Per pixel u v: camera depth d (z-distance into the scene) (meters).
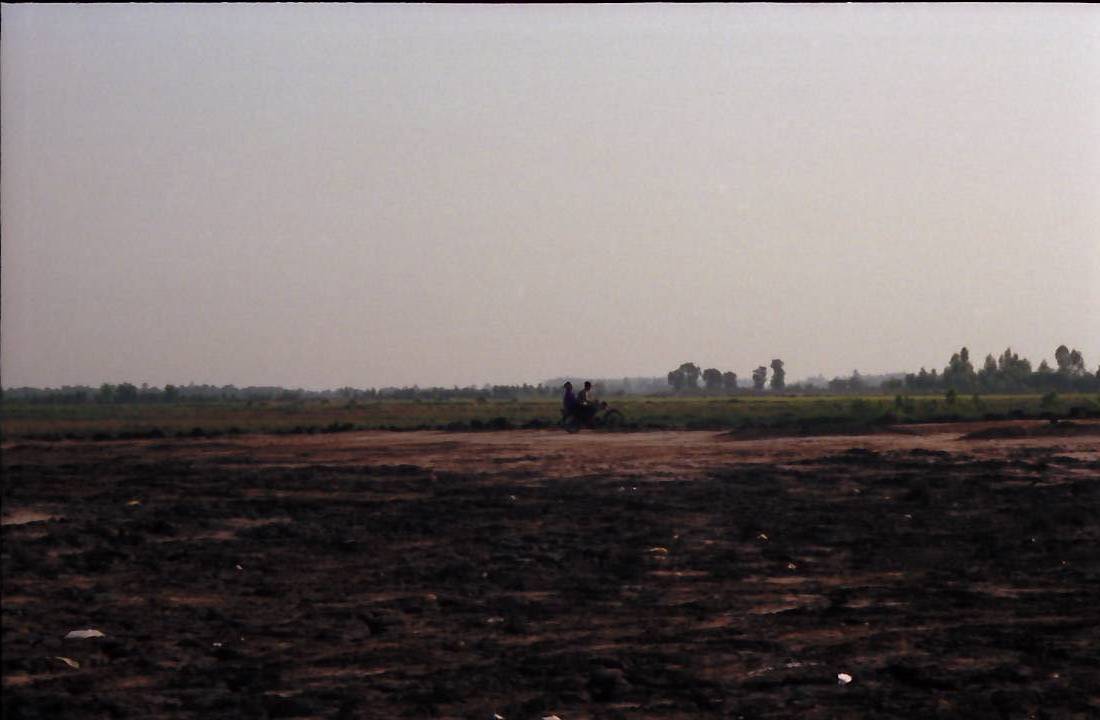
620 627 10.47
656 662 9.18
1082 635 9.88
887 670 8.88
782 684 8.54
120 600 11.83
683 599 11.69
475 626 10.56
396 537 15.98
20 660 9.34
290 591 12.26
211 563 13.96
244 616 11.05
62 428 60.88
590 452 30.53
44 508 19.58
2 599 11.87
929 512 17.83
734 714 7.87
